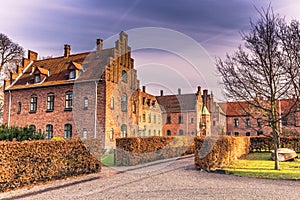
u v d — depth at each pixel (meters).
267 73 11.80
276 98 11.80
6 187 6.81
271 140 20.20
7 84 26.22
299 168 10.66
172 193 6.40
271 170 10.09
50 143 8.20
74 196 6.18
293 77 10.91
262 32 12.09
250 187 7.00
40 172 7.82
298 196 5.99
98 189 6.93
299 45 11.57
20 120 24.73
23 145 7.33
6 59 29.61
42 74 24.92
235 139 14.41
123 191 6.68
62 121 22.48
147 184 7.56
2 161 6.73
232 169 10.41
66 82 22.78
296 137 19.38
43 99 23.92
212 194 6.25
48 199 5.91
